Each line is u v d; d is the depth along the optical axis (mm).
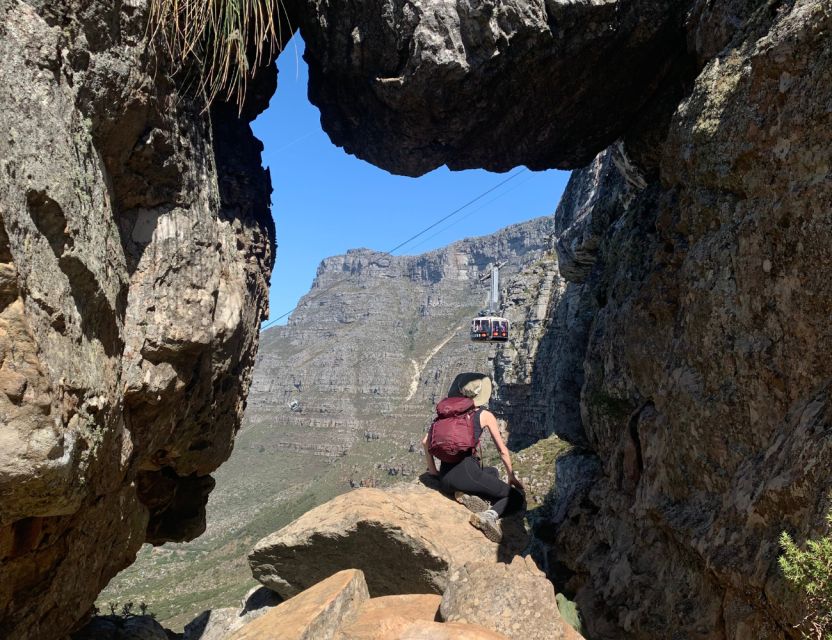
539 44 8188
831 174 3578
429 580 4863
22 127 4062
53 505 4172
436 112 9312
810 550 2730
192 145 7004
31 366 3717
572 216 29625
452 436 5496
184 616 82250
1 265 3613
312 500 177500
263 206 10016
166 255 6434
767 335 4113
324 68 9469
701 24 6695
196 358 6977
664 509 5215
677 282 6242
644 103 9375
